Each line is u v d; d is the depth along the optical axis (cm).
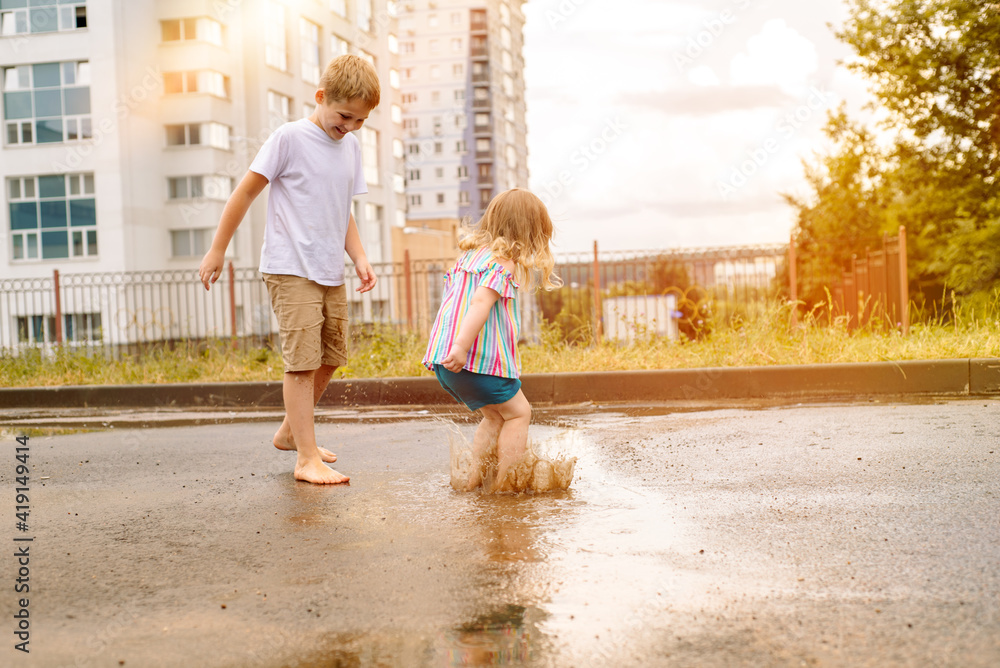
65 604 209
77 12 2783
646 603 198
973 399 561
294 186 352
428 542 255
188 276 2934
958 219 1247
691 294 950
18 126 2816
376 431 515
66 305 2753
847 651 168
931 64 1255
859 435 422
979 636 173
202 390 721
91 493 349
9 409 744
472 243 323
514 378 317
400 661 171
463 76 9844
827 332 763
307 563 238
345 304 376
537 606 198
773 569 220
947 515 265
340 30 3712
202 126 2964
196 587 220
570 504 297
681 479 335
